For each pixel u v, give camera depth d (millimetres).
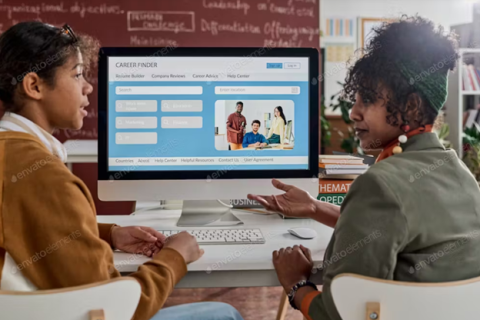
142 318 933
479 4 4602
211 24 3656
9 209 873
